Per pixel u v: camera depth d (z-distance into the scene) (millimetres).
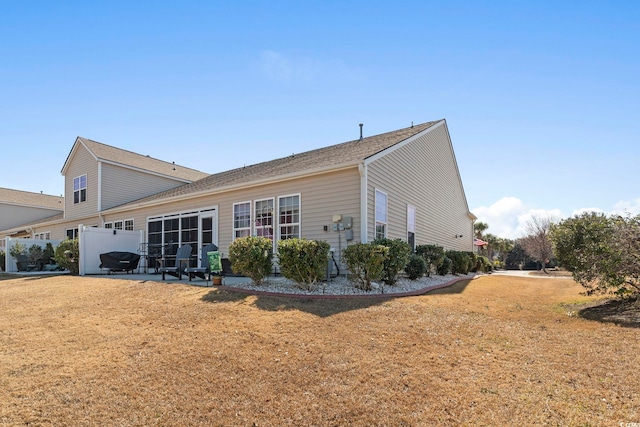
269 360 4609
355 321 5945
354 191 10203
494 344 5023
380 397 3688
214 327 5871
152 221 16734
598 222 7188
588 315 6438
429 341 5121
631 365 4168
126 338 5551
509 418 3250
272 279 10453
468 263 16266
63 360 4773
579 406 3391
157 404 3695
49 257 19312
